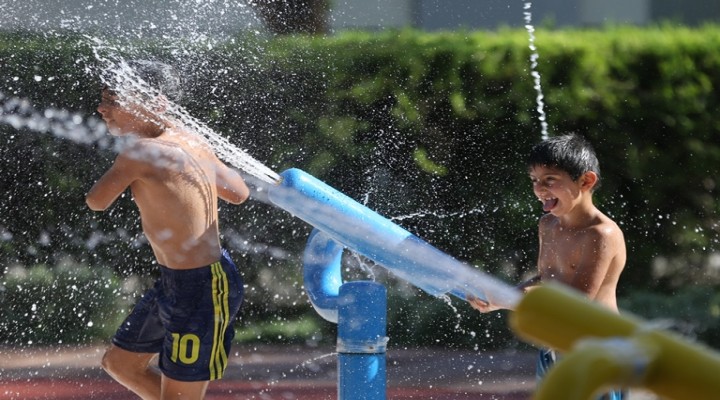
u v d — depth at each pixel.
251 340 21.64
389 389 17.45
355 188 22.97
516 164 23.09
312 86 23.17
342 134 23.06
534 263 22.75
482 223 22.94
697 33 24.48
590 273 10.74
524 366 19.56
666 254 23.23
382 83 23.33
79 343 21.22
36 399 16.44
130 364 11.30
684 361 2.68
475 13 28.38
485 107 23.33
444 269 10.69
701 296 22.45
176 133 11.28
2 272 21.95
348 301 10.38
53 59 22.88
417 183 23.09
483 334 21.66
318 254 11.09
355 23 26.78
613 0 29.89
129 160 10.74
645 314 22.05
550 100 23.39
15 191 22.33
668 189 23.30
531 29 24.94
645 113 23.34
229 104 22.88
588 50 23.56
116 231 22.36
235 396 16.83
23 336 21.25
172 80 12.09
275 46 23.38
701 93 23.42
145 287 22.34
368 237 10.48
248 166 10.92
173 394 10.67
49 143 22.59
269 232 22.45
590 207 11.09
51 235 22.25
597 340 2.68
